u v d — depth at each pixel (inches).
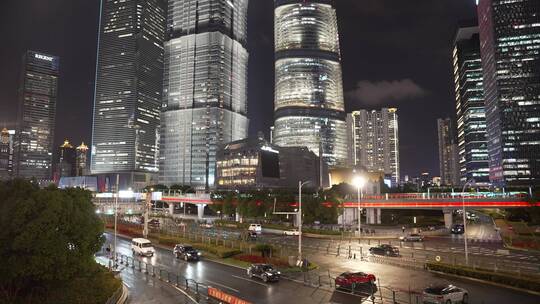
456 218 6397.6
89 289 1401.3
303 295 1435.8
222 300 1318.9
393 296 1316.4
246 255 2281.0
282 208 4650.6
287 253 2431.1
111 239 3410.4
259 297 1408.7
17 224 1225.4
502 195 3843.5
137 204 7037.4
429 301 1250.6
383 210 5925.2
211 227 4544.8
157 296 1466.5
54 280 1331.2
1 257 1219.2
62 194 1400.1
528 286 1498.5
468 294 1432.1
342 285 1549.0
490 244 3036.4
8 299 1261.1
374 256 2348.7
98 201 6811.0
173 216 6619.1
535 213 3486.7
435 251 2603.3
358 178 3550.7
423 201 4315.9
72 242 1331.2
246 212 4761.3
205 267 2052.2
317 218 4311.0
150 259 2342.5
